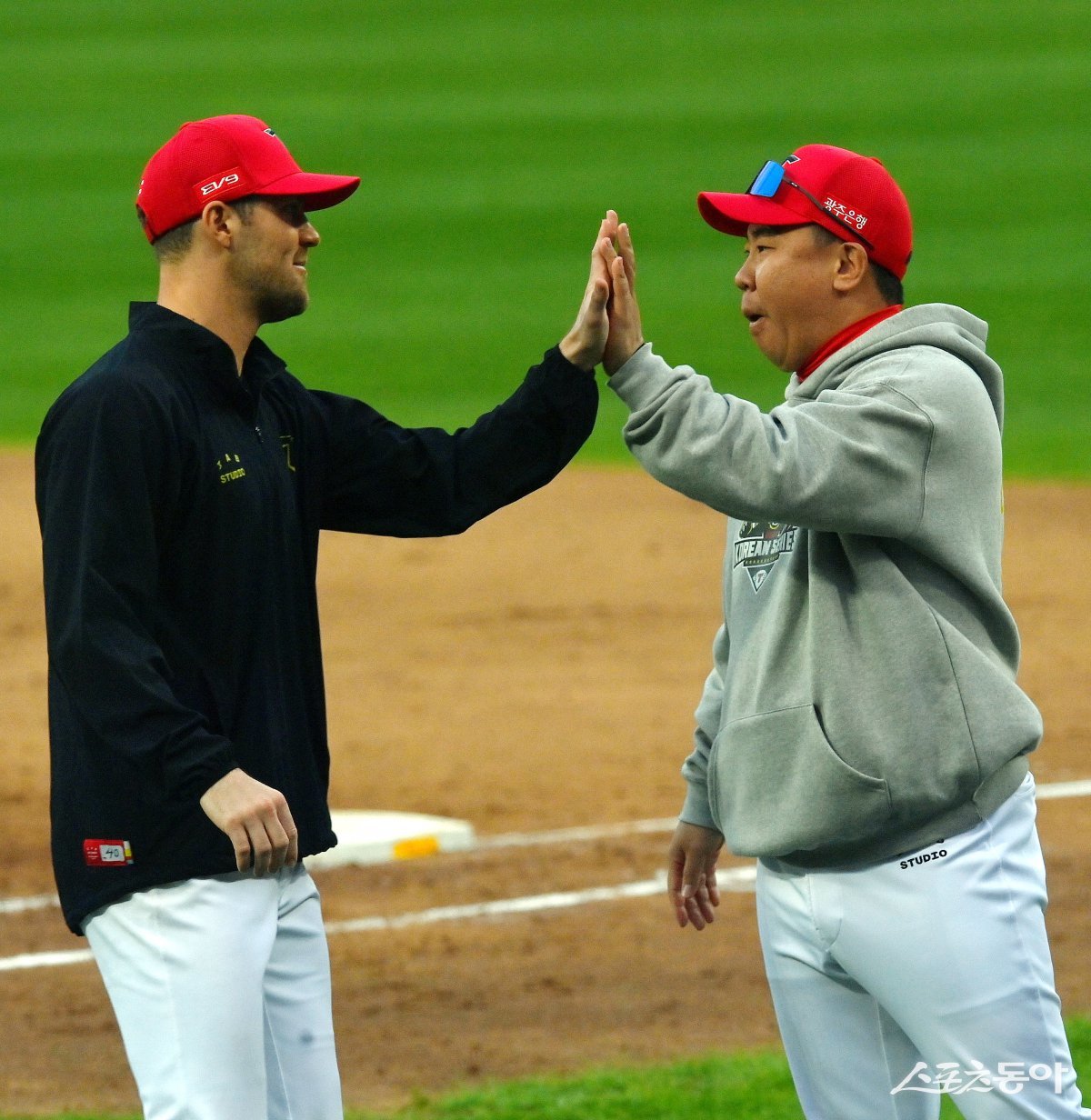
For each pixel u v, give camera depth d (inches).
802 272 508.7
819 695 486.0
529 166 3772.1
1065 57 4426.7
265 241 497.4
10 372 2613.2
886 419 476.1
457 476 553.6
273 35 5147.6
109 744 460.8
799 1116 676.1
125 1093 740.0
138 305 502.9
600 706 1347.2
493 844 1071.6
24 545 1823.3
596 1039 787.4
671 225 3326.8
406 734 1293.1
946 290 2847.0
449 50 4867.1
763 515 477.4
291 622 513.3
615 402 2491.4
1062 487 1957.4
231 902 483.5
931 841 485.1
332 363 2578.7
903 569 490.0
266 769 496.4
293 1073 518.0
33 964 893.2
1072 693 1336.1
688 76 4463.6
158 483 474.3
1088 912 933.8
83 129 4239.7
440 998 840.3
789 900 508.7
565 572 1723.7
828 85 4313.5
